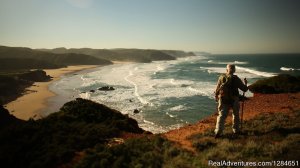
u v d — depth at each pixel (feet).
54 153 20.71
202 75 212.84
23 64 333.01
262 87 52.80
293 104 35.45
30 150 22.26
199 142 21.22
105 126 29.58
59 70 324.80
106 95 122.93
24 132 25.66
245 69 256.52
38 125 27.50
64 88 159.53
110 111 37.29
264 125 24.61
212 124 28.86
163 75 220.64
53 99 119.34
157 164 17.88
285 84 54.24
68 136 24.53
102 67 391.65
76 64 455.63
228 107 22.03
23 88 158.71
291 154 16.97
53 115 31.37
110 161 19.12
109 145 22.93
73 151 21.26
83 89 151.23
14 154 21.42
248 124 25.96
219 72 238.27
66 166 19.16
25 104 108.27
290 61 427.33
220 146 19.75
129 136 26.96
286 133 22.15
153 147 21.40
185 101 100.83
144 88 142.82
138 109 89.30
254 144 19.20
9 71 273.13
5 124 53.62
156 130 64.80
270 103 37.83
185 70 271.08
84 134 25.66
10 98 123.95
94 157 19.62
